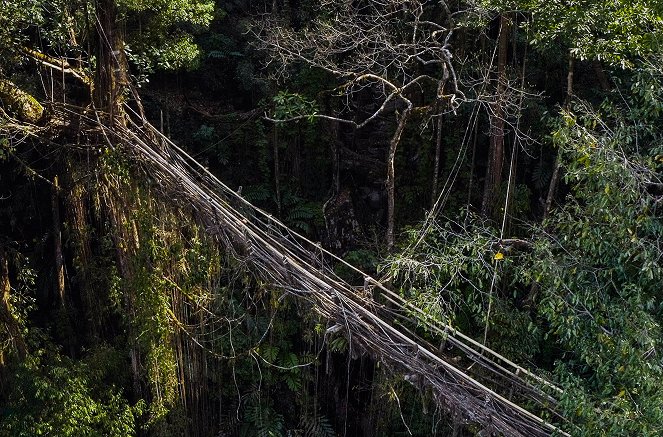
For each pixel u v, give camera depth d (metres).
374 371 12.11
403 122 11.12
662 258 7.54
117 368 11.69
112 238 11.25
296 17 14.40
